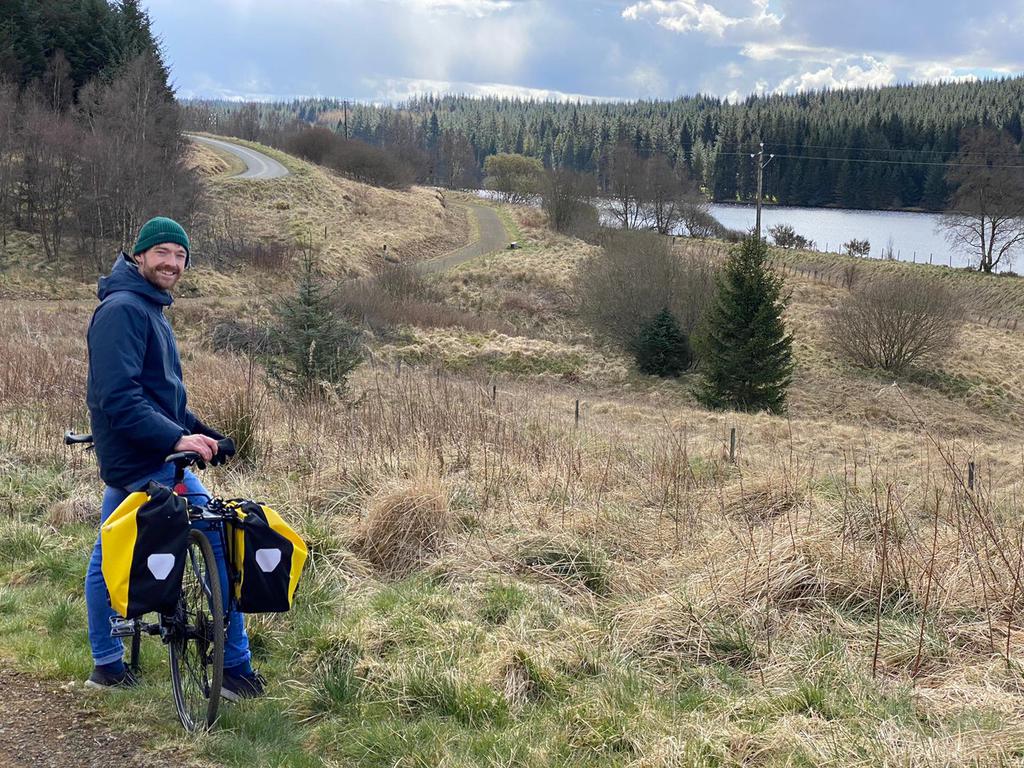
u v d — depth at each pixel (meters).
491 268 52.47
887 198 116.19
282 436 8.63
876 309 38.12
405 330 36.69
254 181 66.69
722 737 3.39
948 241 85.12
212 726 3.53
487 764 3.34
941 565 5.04
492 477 7.44
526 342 37.59
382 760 3.43
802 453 12.70
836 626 4.52
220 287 42.06
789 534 5.44
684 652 4.32
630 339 37.41
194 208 51.78
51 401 9.34
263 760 3.34
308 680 4.07
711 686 4.00
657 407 28.33
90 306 35.88
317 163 89.50
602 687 3.91
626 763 3.32
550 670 4.02
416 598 4.85
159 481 3.68
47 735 3.44
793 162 123.50
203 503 3.80
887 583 4.88
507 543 5.74
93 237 44.19
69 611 4.67
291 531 3.66
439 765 3.31
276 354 12.81
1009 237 70.31
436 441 8.09
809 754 3.24
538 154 177.75
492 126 192.50
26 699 3.72
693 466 9.23
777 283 31.34
